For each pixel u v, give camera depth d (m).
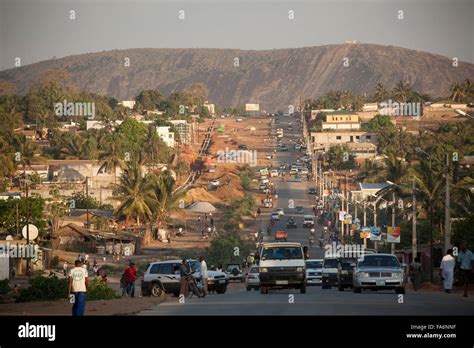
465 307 45.53
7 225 131.00
